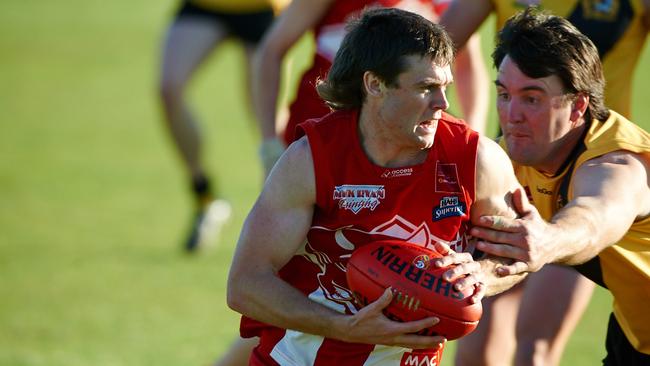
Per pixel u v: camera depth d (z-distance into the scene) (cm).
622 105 1600
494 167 1167
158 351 2198
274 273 1193
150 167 4241
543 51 1232
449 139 1168
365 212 1167
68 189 3844
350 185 1164
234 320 2439
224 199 3130
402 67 1105
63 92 5981
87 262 2930
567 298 1540
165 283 2738
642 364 1402
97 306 2533
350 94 1162
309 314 1166
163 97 3062
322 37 1975
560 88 1245
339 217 1174
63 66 6806
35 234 3241
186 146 3047
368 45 1124
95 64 6869
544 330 1544
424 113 1121
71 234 3238
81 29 8288
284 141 2084
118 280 2759
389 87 1119
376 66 1115
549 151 1278
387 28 1120
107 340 2275
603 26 1573
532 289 1562
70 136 4838
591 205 1166
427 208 1170
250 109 3334
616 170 1218
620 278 1327
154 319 2444
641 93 5400
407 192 1162
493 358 1566
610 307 2598
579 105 1266
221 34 3156
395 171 1159
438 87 1121
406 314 1126
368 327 1141
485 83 1997
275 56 1988
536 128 1262
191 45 3106
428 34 1116
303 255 1236
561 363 2112
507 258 1162
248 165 4222
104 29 8262
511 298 1589
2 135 4853
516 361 1547
